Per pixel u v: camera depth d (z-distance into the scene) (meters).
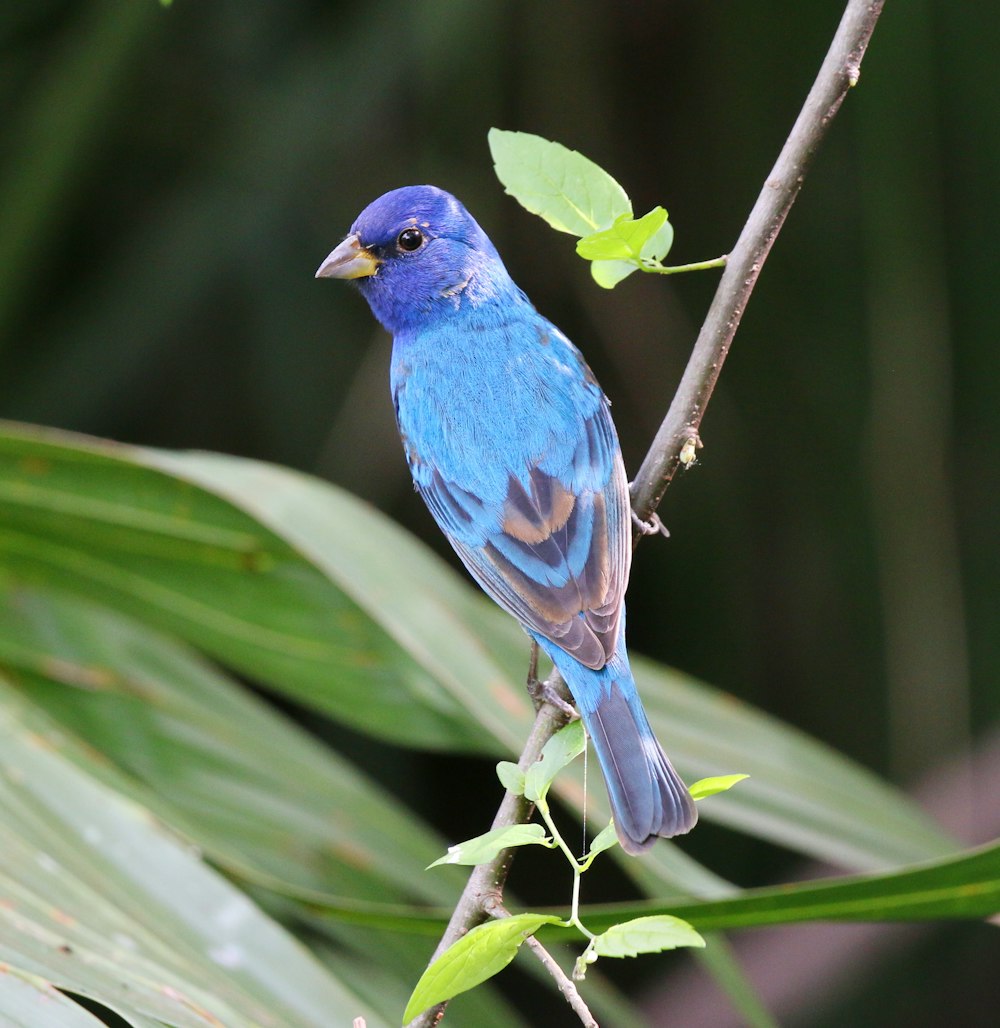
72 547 7.28
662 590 12.88
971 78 11.39
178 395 11.95
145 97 11.42
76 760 6.85
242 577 7.16
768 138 12.38
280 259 11.65
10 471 6.98
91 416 11.49
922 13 10.73
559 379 6.80
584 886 13.20
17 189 10.43
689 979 13.01
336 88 11.23
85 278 11.56
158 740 7.43
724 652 12.77
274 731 7.62
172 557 7.18
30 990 4.57
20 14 11.12
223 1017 5.02
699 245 12.66
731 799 6.93
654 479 5.39
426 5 10.92
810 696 12.62
